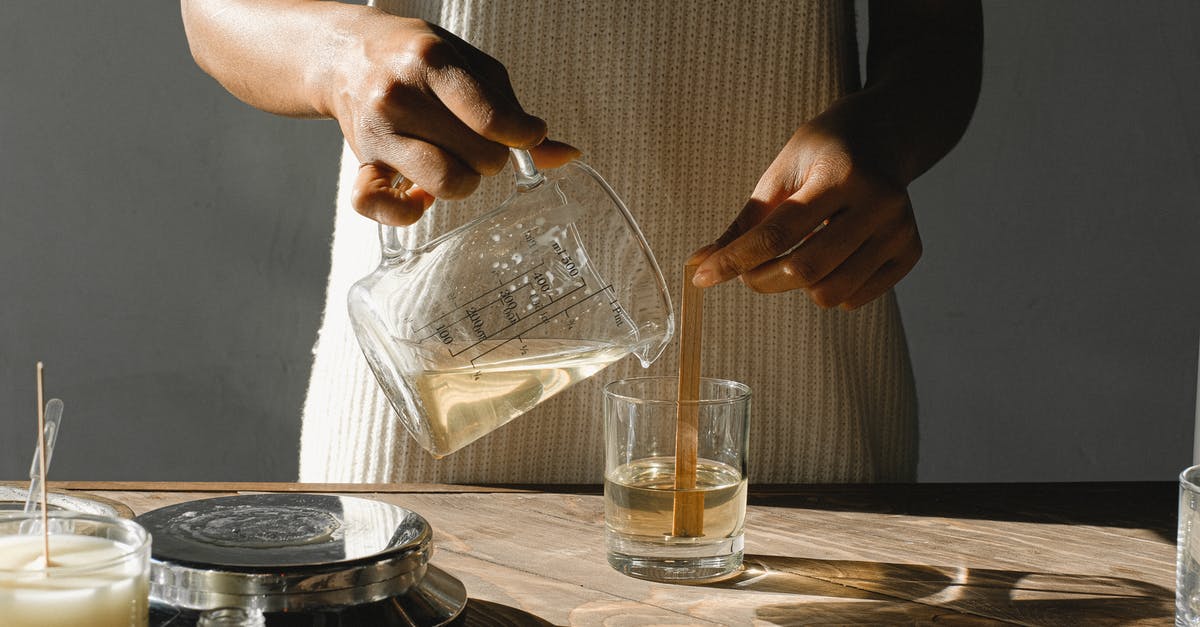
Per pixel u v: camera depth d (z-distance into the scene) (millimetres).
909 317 1976
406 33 636
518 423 942
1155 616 634
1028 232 1932
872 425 1055
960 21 970
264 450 1941
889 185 728
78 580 450
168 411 1920
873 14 1014
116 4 1810
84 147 1842
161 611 561
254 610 507
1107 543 757
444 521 786
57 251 1864
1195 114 1868
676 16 938
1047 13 1869
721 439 677
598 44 931
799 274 692
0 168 1834
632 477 681
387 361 616
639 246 621
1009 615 633
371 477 950
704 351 970
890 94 856
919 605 646
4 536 499
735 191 974
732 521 682
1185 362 1931
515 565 701
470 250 605
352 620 563
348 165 1003
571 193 610
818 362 989
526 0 918
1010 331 1962
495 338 604
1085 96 1887
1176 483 906
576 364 619
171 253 1885
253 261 1897
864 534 771
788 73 969
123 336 1897
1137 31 1860
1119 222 1915
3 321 1875
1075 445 1973
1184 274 1914
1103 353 1948
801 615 627
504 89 665
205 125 1854
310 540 596
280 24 744
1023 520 806
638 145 945
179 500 809
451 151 612
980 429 1990
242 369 1922
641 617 622
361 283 629
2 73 1810
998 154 1915
